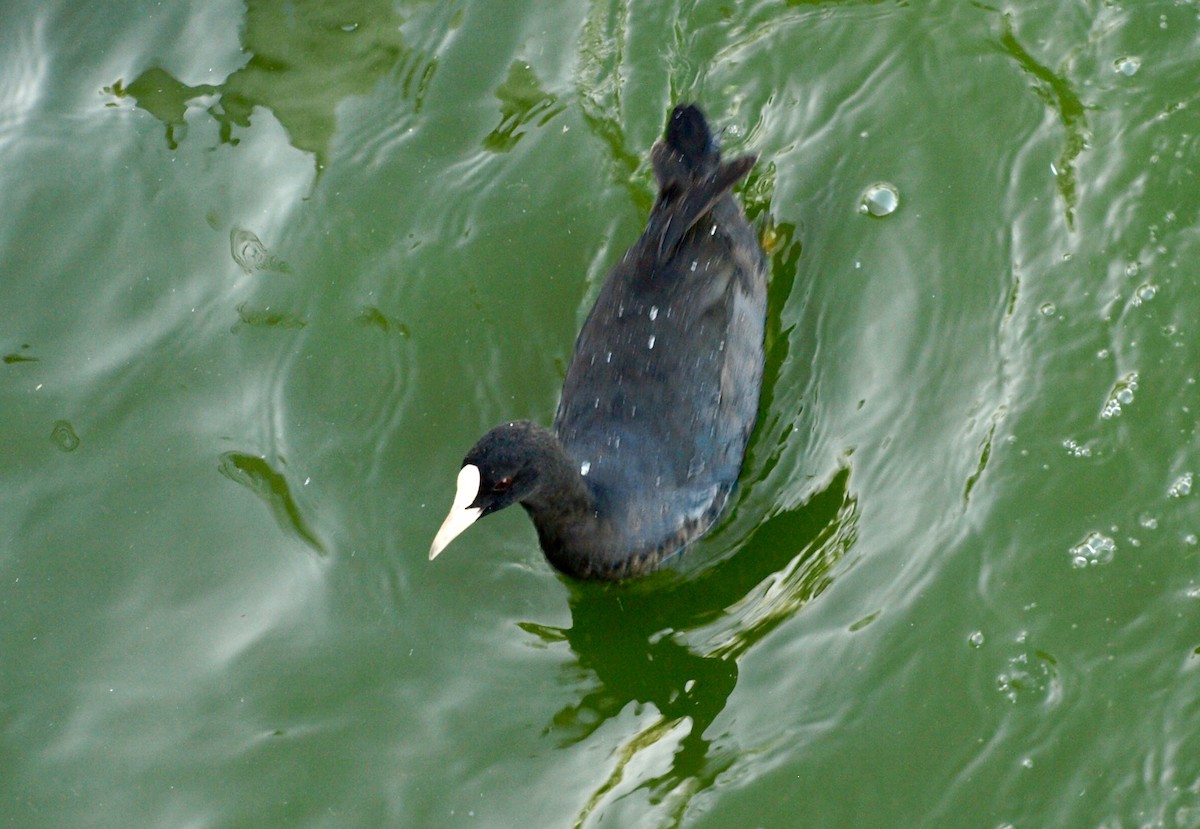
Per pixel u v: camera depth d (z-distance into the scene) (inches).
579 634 422.6
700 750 388.5
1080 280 482.6
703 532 438.9
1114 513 427.8
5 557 443.2
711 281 440.5
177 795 387.9
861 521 433.1
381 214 519.2
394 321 490.3
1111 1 553.3
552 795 383.6
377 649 417.1
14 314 500.4
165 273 507.8
